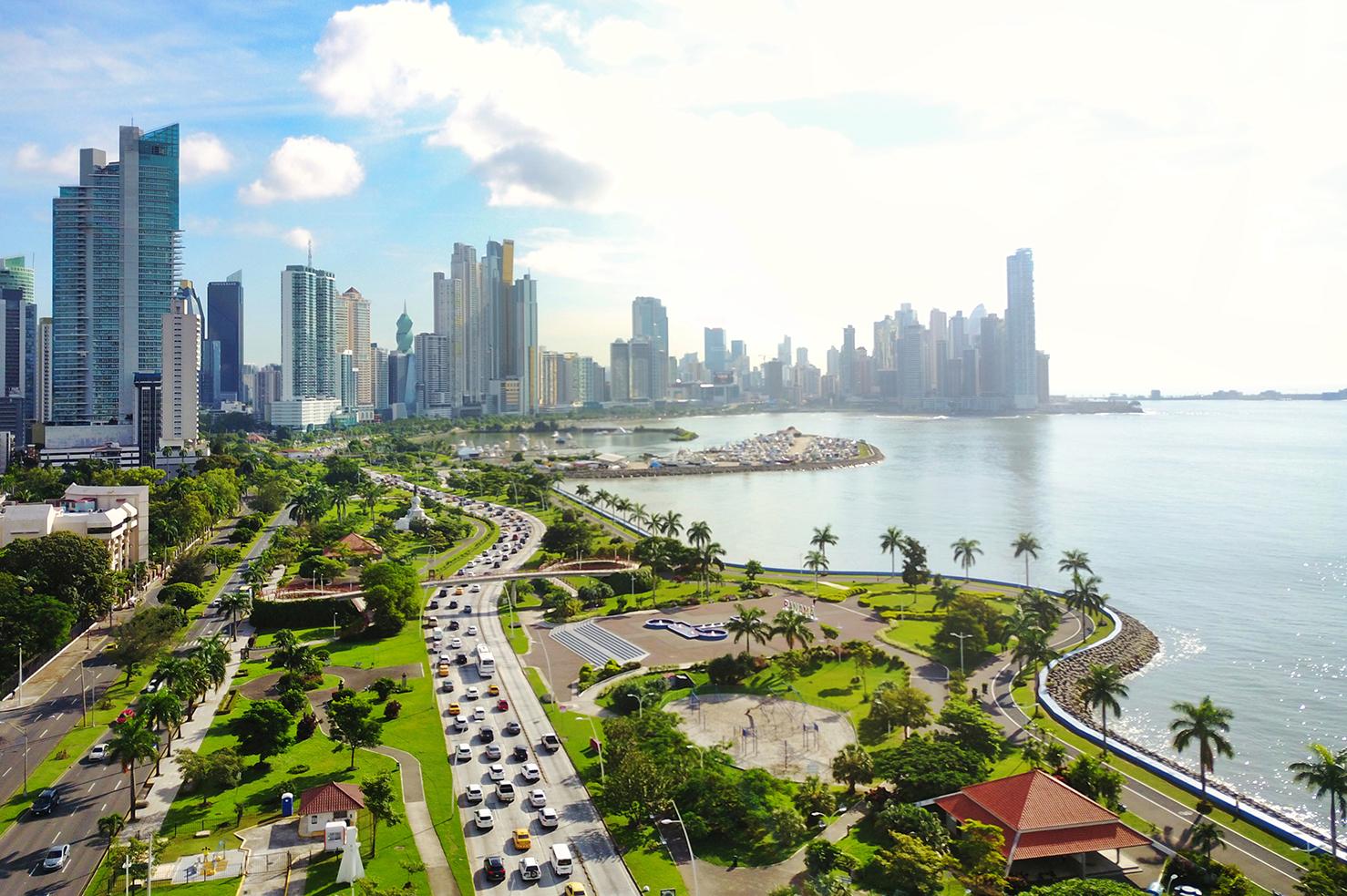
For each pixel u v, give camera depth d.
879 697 160.75
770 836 122.25
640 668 195.62
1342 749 172.50
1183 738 139.25
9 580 194.00
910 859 108.25
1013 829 115.06
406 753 150.50
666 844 121.75
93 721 162.50
